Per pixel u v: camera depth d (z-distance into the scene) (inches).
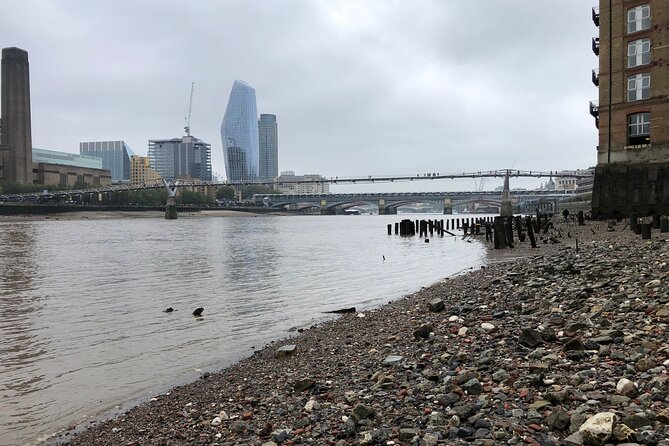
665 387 257.1
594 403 249.4
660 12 1940.2
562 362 318.3
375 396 323.6
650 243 995.9
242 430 312.5
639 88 2007.9
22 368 526.9
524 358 346.0
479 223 3511.3
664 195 1893.5
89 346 617.3
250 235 3720.5
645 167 1947.6
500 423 245.0
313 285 1129.4
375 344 502.9
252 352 562.6
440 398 289.1
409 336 506.0
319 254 2012.8
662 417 223.8
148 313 832.9
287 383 406.0
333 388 370.9
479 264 1348.4
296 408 336.5
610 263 751.7
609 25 2082.9
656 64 1948.8
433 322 554.9
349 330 602.5
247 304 896.9
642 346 323.6
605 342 344.8
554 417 237.5
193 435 317.7
